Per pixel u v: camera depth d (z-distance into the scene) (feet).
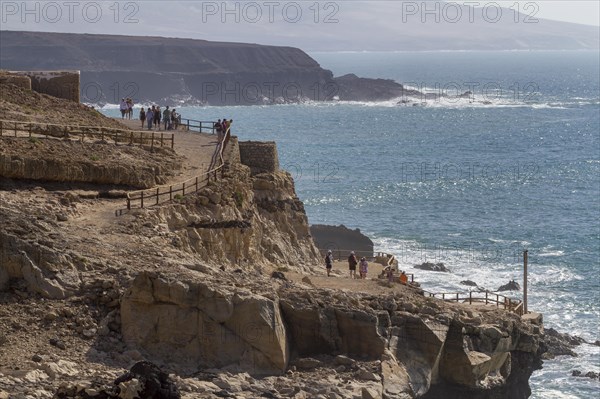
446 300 318.24
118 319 235.40
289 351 245.24
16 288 236.43
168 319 234.17
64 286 238.89
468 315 280.92
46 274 239.30
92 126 357.00
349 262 344.49
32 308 233.14
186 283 236.02
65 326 231.71
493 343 274.36
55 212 279.28
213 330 234.99
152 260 256.73
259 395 220.43
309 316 247.70
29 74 408.46
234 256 307.99
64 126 338.95
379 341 250.16
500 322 282.77
